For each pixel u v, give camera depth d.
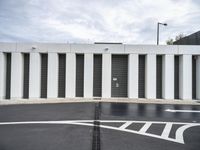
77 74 20.94
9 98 20.61
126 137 7.32
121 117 11.23
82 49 20.08
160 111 13.56
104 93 20.00
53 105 15.96
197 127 9.09
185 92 19.94
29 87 19.91
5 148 6.05
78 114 11.99
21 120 10.22
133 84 20.03
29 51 20.03
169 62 20.05
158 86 21.05
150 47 20.09
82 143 6.54
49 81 19.97
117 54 20.83
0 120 10.21
